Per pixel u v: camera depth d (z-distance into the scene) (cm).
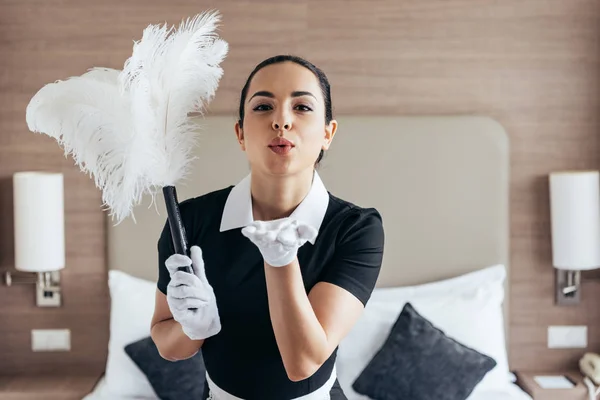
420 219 312
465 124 312
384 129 310
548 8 317
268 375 139
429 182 311
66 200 317
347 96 317
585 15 318
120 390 283
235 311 138
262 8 312
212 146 306
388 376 273
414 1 315
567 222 303
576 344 328
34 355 323
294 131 131
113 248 311
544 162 322
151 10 311
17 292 321
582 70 320
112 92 134
